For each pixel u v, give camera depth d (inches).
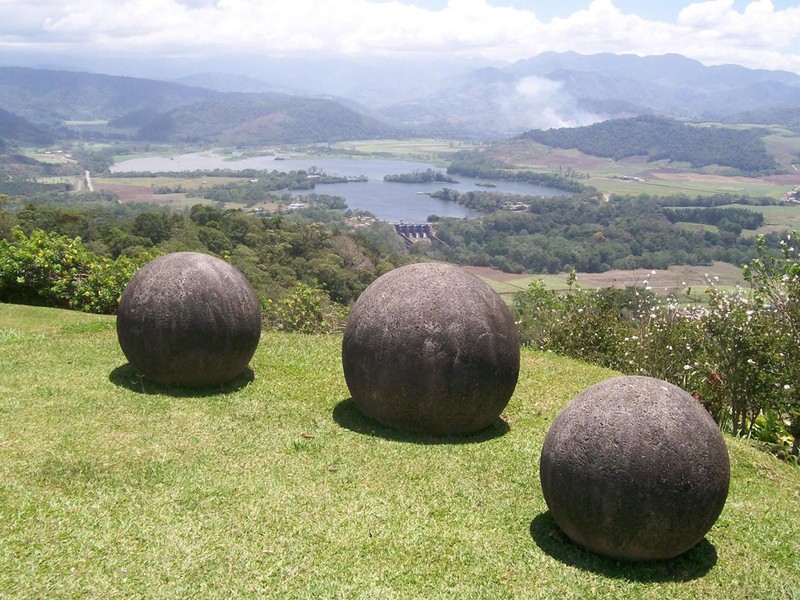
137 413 358.0
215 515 257.3
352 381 345.1
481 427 350.3
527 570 234.5
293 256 1462.8
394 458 315.9
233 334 391.9
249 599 209.3
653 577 235.1
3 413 350.3
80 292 661.9
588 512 232.8
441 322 326.3
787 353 423.5
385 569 229.0
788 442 422.9
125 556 227.6
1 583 209.5
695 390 478.9
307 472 298.8
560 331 615.5
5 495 262.1
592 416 238.5
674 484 225.9
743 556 254.4
